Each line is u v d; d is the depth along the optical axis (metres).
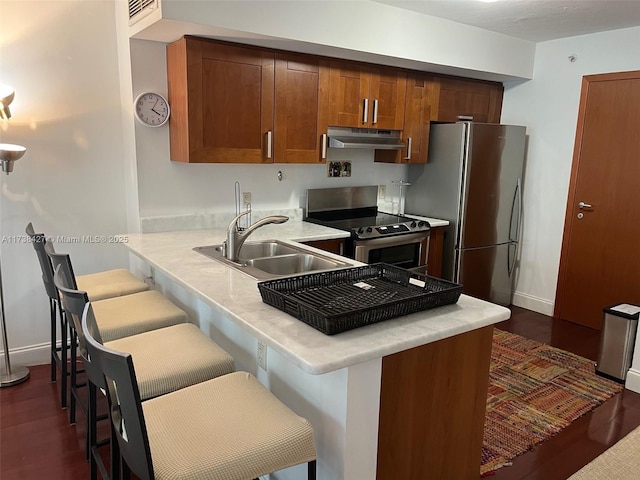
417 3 3.18
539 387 3.04
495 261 4.37
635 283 3.85
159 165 3.18
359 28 3.13
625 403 2.88
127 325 2.15
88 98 3.11
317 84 3.36
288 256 2.64
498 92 4.55
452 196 4.09
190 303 2.66
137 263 3.33
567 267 4.27
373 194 4.34
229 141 3.05
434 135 4.18
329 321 1.46
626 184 3.83
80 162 3.14
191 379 1.76
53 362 2.93
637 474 2.24
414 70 3.87
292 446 1.35
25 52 2.87
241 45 2.99
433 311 1.74
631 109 3.75
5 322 2.92
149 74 3.03
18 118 2.91
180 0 2.49
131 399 1.12
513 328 4.09
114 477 1.52
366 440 1.53
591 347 3.72
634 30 3.68
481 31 3.81
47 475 2.15
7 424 2.52
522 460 2.32
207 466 1.23
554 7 3.21
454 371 1.76
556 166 4.28
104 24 3.09
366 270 2.07
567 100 4.14
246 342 2.09
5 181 2.93
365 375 1.47
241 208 3.60
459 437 1.85
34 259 3.08
